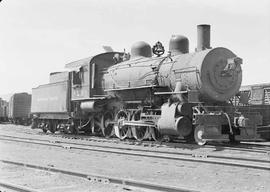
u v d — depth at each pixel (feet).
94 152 49.34
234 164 35.09
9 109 159.02
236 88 58.59
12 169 36.47
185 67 56.95
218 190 26.32
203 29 59.72
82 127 82.02
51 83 91.50
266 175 31.12
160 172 33.88
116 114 70.08
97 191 26.04
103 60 78.95
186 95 56.70
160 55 64.90
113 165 38.52
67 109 83.15
